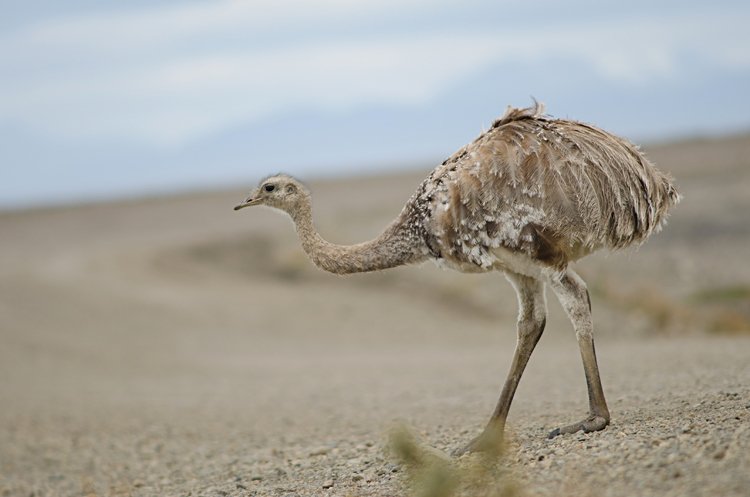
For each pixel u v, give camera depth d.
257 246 162.75
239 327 115.00
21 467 50.78
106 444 55.31
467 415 47.44
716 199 165.00
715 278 112.19
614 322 99.69
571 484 24.78
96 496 41.88
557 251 31.83
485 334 107.06
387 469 33.78
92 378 86.25
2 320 112.69
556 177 31.61
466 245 32.88
